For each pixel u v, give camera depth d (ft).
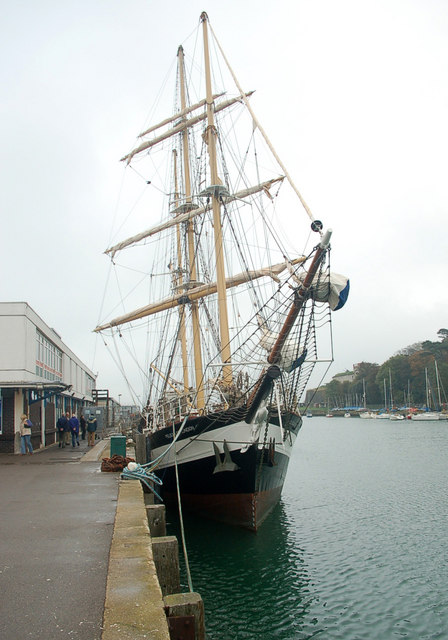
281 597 40.68
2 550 24.82
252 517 56.49
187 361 111.45
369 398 555.28
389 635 34.68
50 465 63.41
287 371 53.06
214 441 57.82
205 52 85.25
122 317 108.27
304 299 46.55
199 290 94.99
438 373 422.41
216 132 84.02
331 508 77.36
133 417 175.22
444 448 180.96
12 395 78.64
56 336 111.86
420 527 64.85
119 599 17.97
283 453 64.13
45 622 16.35
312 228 43.47
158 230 105.70
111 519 31.91
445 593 42.11
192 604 19.57
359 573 46.93
